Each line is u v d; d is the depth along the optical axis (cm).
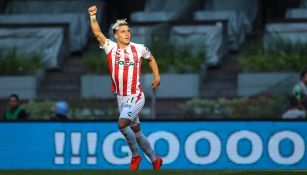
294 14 6053
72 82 5681
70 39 6112
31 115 5031
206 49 5662
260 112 4756
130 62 3153
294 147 4147
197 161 4197
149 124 4231
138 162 3195
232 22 6025
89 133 4269
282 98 4750
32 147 4319
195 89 5344
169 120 4216
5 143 4347
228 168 4181
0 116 5234
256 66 5391
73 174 3103
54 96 5488
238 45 5994
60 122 4300
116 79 3161
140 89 3172
